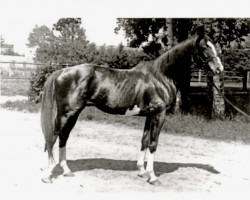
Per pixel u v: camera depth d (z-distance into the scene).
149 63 5.72
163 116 5.62
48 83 5.37
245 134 9.54
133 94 5.51
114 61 13.48
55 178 5.64
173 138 9.32
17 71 20.38
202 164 6.92
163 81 5.64
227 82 17.39
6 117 11.63
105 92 5.43
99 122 11.40
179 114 11.34
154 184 5.46
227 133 9.68
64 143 5.59
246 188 5.47
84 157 7.11
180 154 7.70
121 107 5.52
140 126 10.86
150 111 5.59
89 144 8.34
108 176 5.81
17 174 6.01
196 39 5.78
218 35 10.67
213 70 5.76
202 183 5.71
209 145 8.63
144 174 5.83
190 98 13.69
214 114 11.38
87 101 5.48
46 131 5.30
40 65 14.41
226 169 6.61
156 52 14.77
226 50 13.74
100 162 6.70
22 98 15.59
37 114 12.42
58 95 5.32
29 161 6.96
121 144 8.39
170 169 6.48
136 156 7.28
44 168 6.31
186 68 5.84
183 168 6.59
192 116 11.30
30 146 8.21
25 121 11.10
